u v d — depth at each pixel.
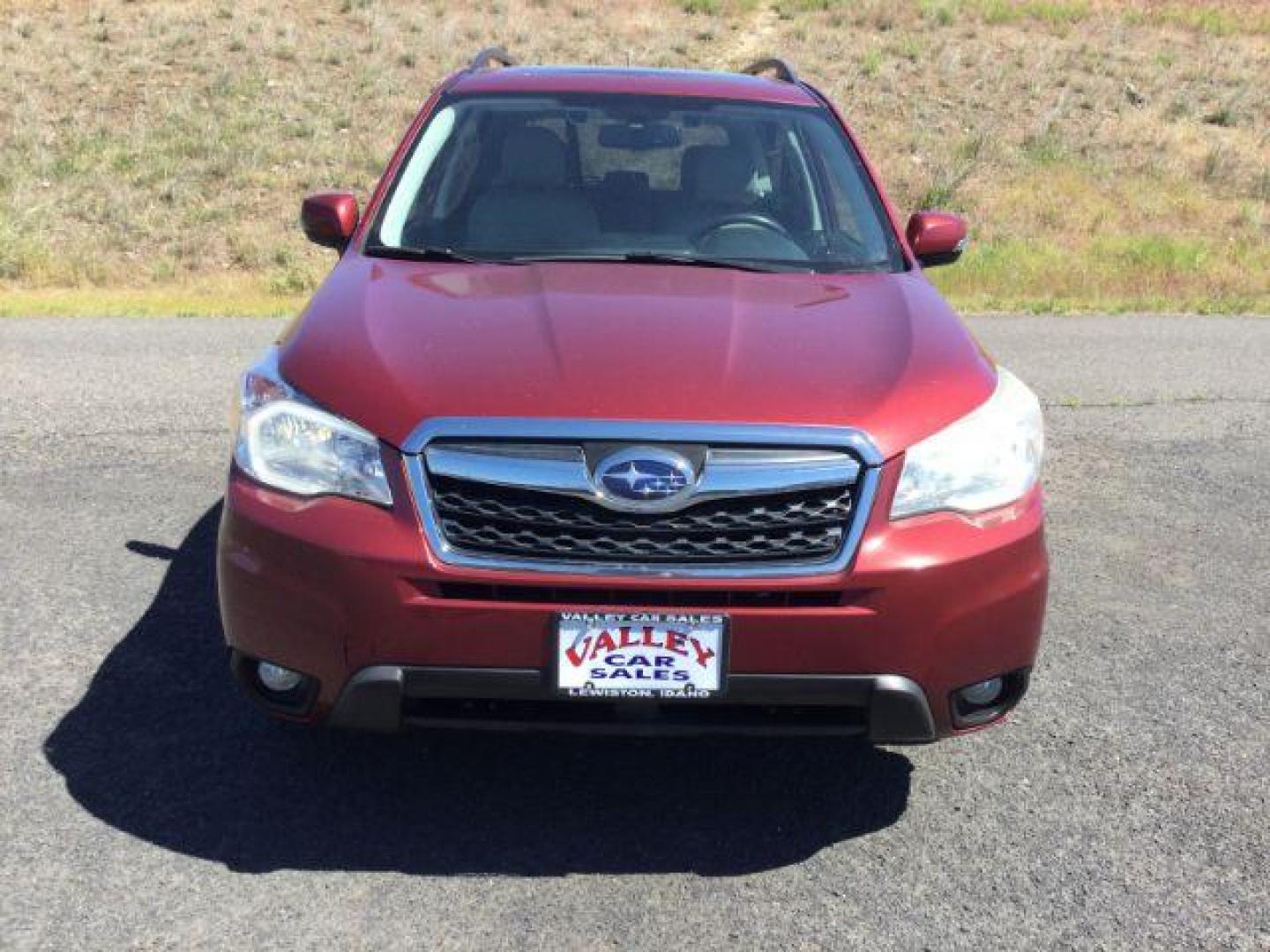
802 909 3.11
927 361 3.45
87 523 5.50
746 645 3.06
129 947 2.88
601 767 3.72
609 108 4.86
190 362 8.73
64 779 3.54
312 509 3.14
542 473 3.05
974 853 3.37
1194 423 7.78
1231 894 3.22
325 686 3.16
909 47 25.22
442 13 25.78
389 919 3.02
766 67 6.17
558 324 3.48
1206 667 4.50
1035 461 3.42
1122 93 23.97
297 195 17.89
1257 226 18.25
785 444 3.09
